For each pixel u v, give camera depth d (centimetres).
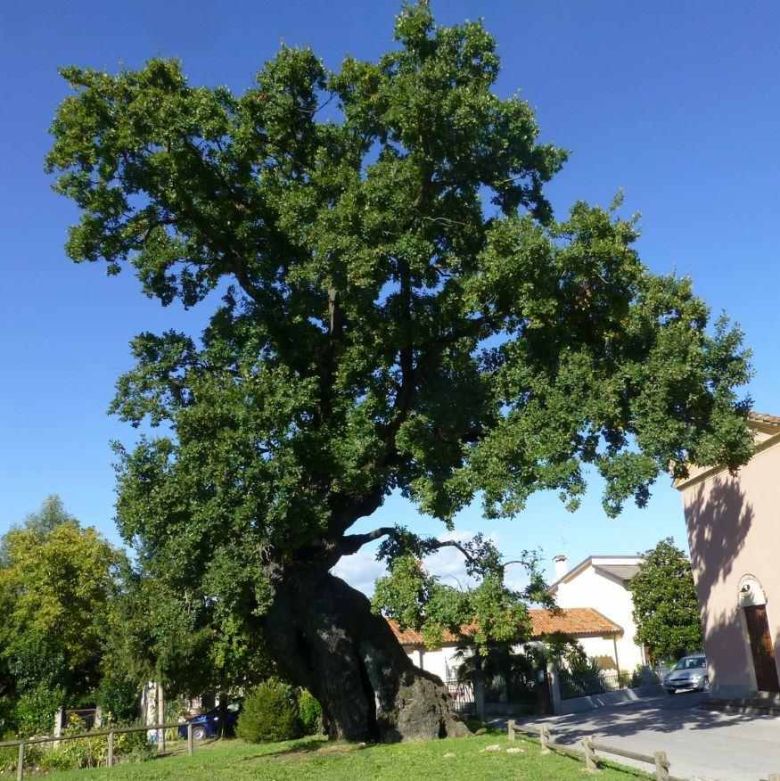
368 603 2116
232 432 1598
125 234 1930
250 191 1922
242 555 1645
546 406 1631
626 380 1602
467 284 1642
